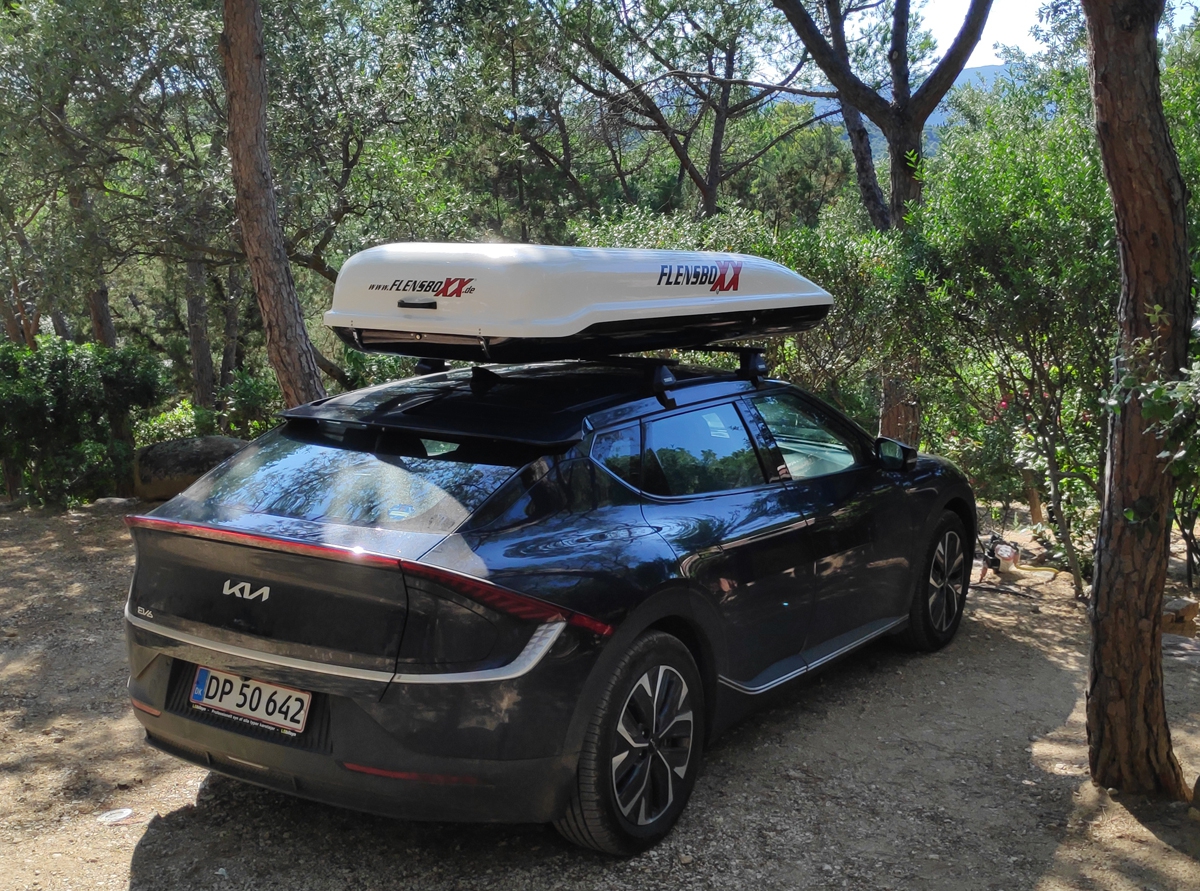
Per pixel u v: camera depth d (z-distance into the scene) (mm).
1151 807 3770
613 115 21062
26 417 10055
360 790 3041
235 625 3197
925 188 7402
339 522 3201
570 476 3504
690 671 3619
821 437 4895
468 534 3137
